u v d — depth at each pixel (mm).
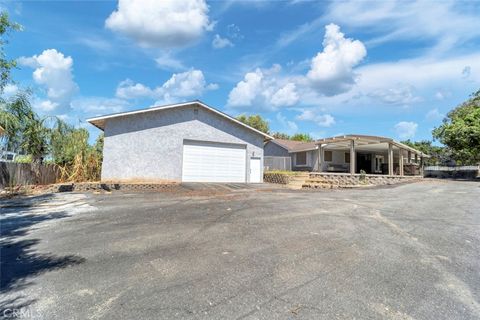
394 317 2562
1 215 7070
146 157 14766
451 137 22344
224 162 16672
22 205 8484
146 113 14891
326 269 3645
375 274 3512
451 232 5617
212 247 4469
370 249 4477
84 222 6234
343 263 3861
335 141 19188
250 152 17422
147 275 3412
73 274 3447
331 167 23984
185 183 15086
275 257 4051
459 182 18719
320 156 20547
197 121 15992
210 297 2883
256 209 7836
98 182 13406
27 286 3129
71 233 5316
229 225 5938
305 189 14031
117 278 3326
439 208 8398
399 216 7176
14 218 6699
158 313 2578
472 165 28062
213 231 5445
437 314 2627
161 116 15172
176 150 15398
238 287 3107
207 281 3254
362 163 27016
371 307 2727
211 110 16172
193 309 2650
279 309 2666
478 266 3838
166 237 5023
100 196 10664
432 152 33938
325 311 2641
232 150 16938
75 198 10078
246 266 3707
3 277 3371
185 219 6508
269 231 5477
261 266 3709
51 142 14617
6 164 12086
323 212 7535
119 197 10375
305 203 9031
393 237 5203
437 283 3287
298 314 2582
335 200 9883
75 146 15367
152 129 14961
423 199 10383
